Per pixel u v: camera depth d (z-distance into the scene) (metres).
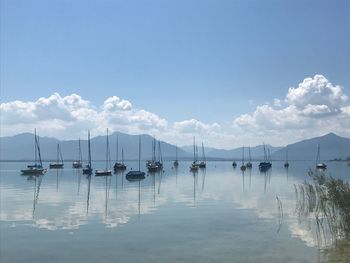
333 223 39.47
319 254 29.02
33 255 29.72
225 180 113.50
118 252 30.30
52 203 59.09
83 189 83.75
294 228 38.34
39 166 154.62
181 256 29.02
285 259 27.91
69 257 29.19
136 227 39.56
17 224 41.53
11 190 81.56
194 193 73.81
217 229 38.31
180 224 41.09
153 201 61.06
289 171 179.88
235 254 29.33
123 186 91.62
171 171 179.75
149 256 29.16
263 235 35.47
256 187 87.38
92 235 36.03
